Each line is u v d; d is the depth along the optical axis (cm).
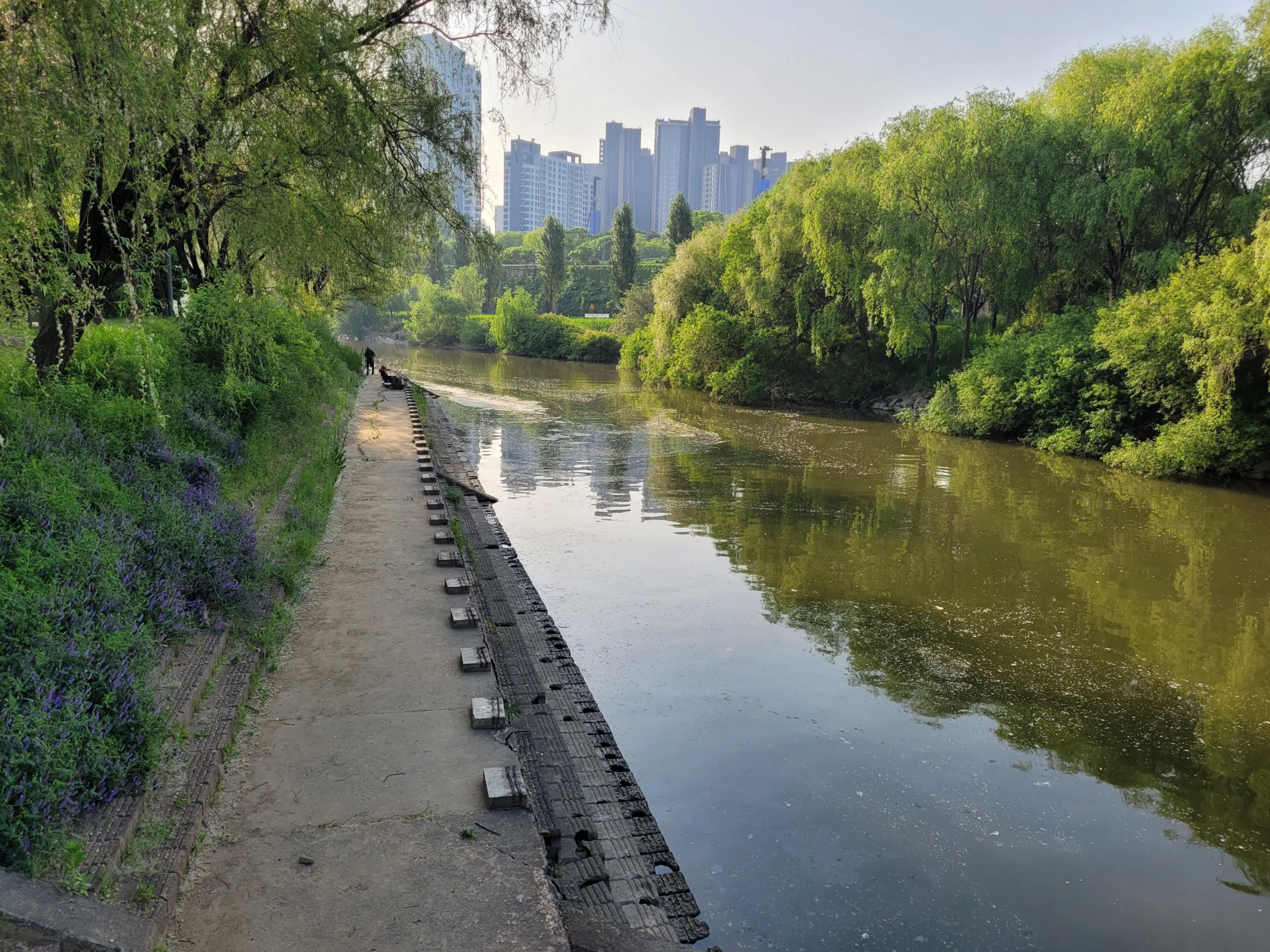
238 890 405
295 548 957
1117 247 3281
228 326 1411
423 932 382
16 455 736
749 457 2769
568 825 548
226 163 1014
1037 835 746
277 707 609
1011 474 2527
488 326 9125
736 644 1156
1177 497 2236
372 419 2559
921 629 1227
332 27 984
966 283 3759
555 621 1236
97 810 426
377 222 1291
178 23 787
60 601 537
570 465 2567
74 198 1005
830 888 667
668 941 441
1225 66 2797
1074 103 3312
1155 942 620
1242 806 799
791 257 4453
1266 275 2198
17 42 672
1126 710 986
